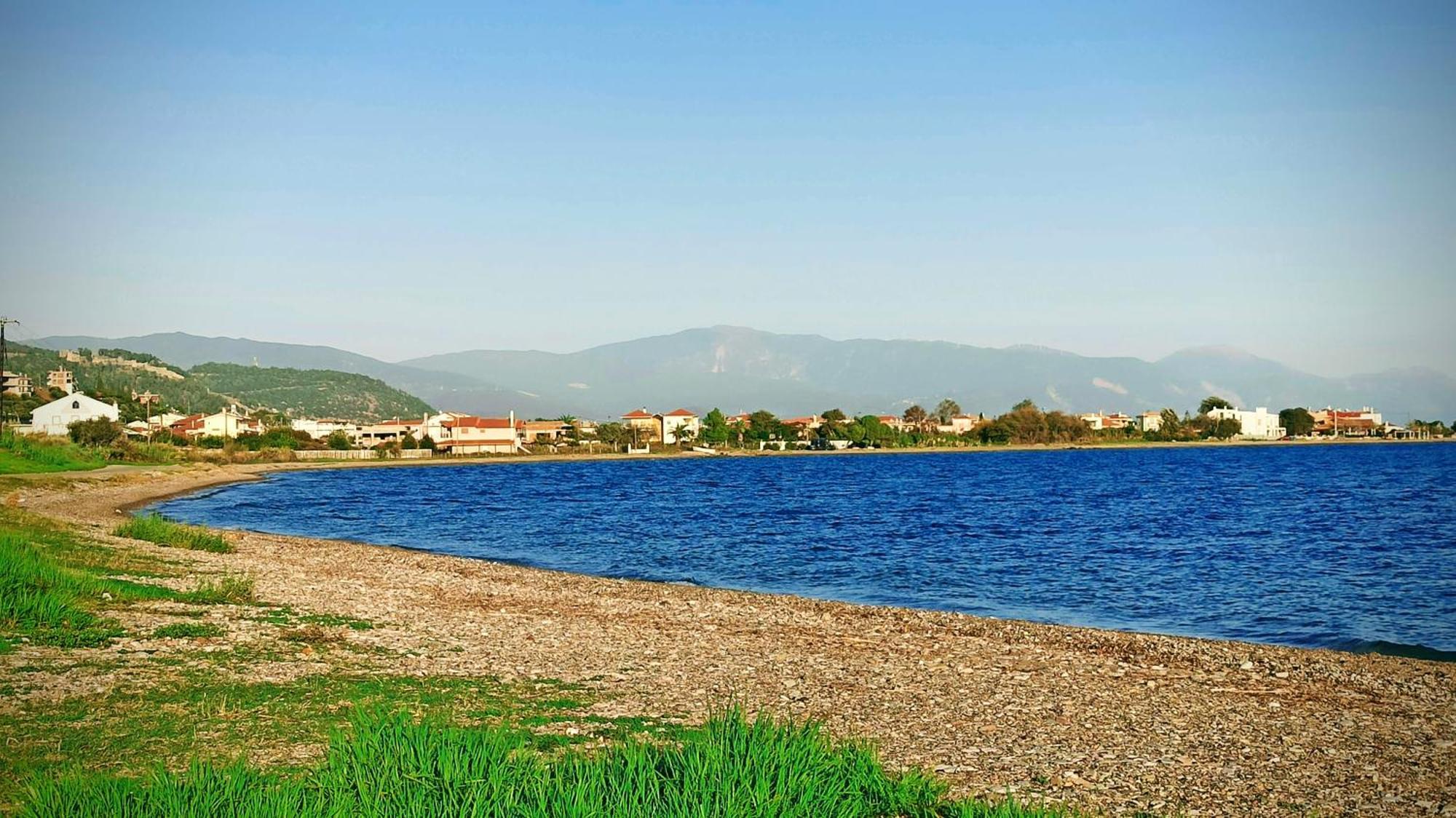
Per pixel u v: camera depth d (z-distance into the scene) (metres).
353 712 16.55
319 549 47.75
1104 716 18.72
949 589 40.72
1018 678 21.94
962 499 98.88
